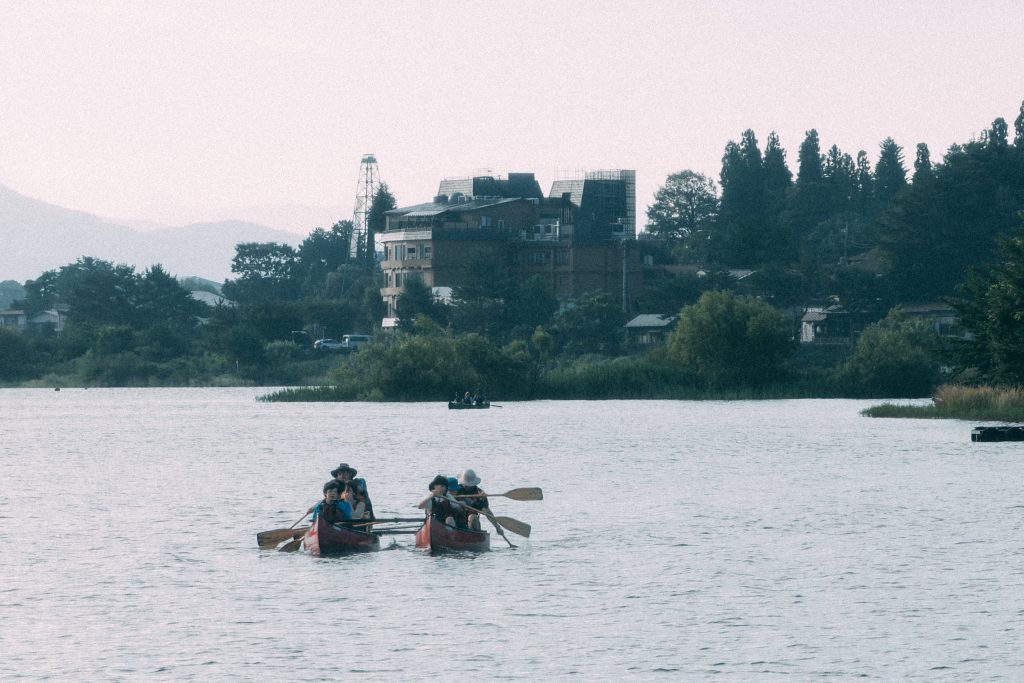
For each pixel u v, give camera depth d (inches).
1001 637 1840.6
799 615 1987.0
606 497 3474.4
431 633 1889.8
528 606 2065.7
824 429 6107.3
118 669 1706.4
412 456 4810.5
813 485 3708.2
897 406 7234.3
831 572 2324.1
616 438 5639.8
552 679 1654.8
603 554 2546.8
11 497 3543.3
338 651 1790.1
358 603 2096.5
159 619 1989.4
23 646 1825.8
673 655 1760.6
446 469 4293.8
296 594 2170.3
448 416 7475.4
